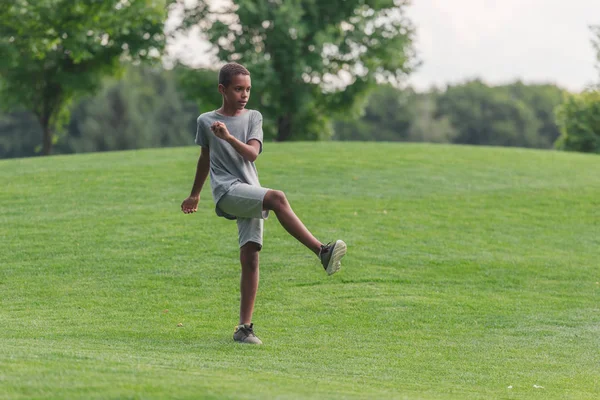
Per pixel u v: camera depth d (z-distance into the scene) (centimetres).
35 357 1095
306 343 1521
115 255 2347
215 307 1867
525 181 3650
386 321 1783
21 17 5638
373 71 7444
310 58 7081
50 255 2344
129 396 863
